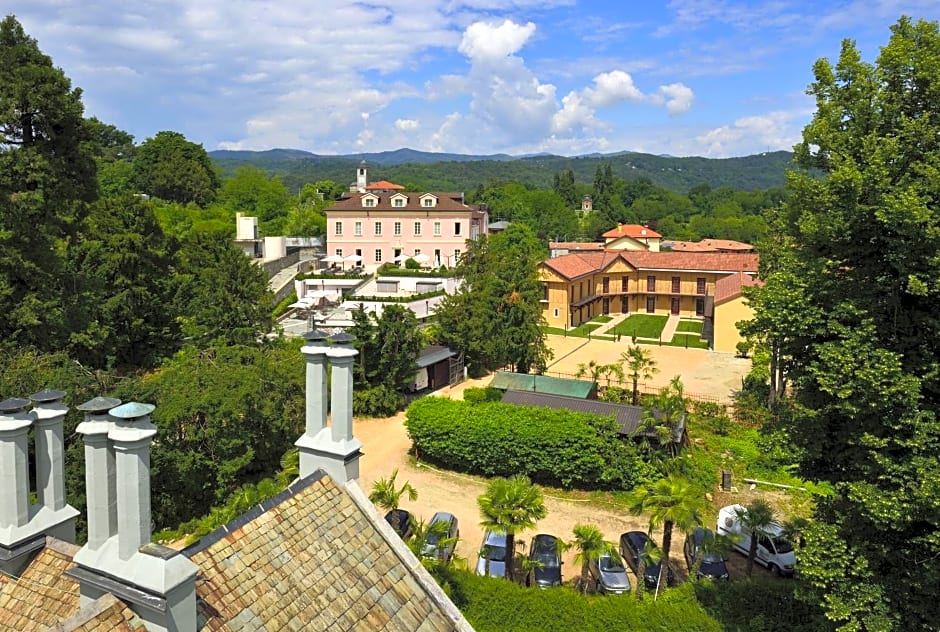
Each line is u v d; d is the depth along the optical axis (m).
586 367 48.66
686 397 38.06
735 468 30.00
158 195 97.50
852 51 16.83
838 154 16.03
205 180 99.19
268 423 26.34
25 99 28.88
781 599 16.80
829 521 15.98
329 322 47.25
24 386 21.64
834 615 13.31
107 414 6.67
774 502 26.80
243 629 7.04
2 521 7.86
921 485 12.30
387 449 32.88
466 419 29.28
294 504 8.80
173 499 23.31
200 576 7.21
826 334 14.80
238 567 7.60
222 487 23.72
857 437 14.16
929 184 13.56
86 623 6.02
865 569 13.66
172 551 6.45
